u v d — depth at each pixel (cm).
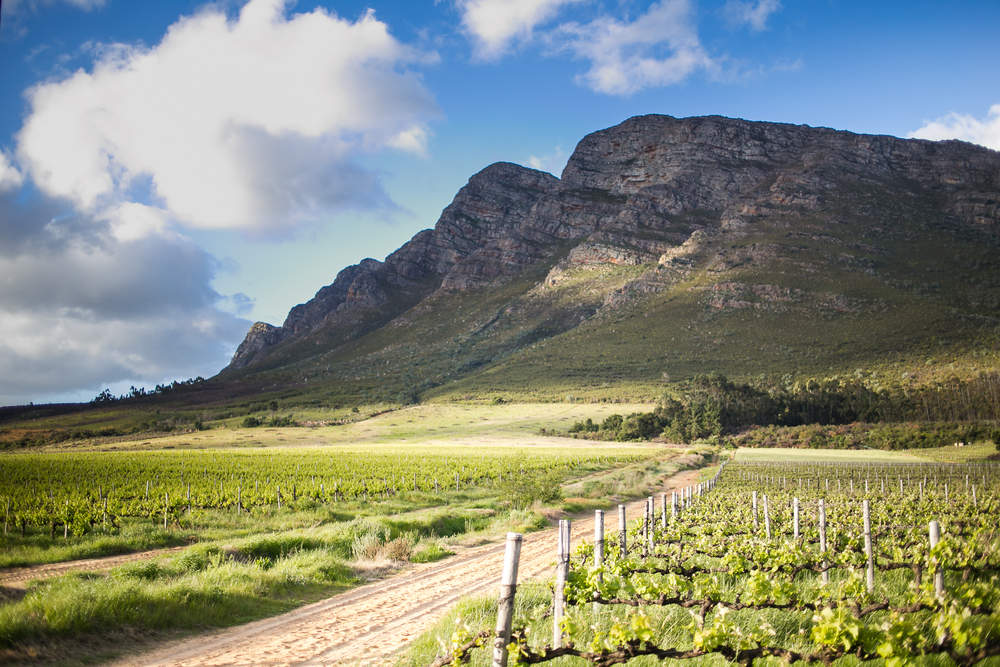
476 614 906
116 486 3906
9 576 1484
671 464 6125
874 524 1945
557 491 2848
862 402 11719
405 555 1683
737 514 2031
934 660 604
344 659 836
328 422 16225
